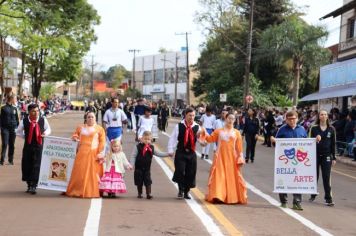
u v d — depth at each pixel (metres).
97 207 10.79
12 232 8.63
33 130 12.23
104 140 12.09
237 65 54.81
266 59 50.03
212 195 11.72
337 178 17.30
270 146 28.53
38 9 28.52
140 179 12.07
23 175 12.34
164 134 34.09
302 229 9.58
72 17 30.50
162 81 108.19
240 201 11.81
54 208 10.61
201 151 23.39
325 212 11.36
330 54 46.19
